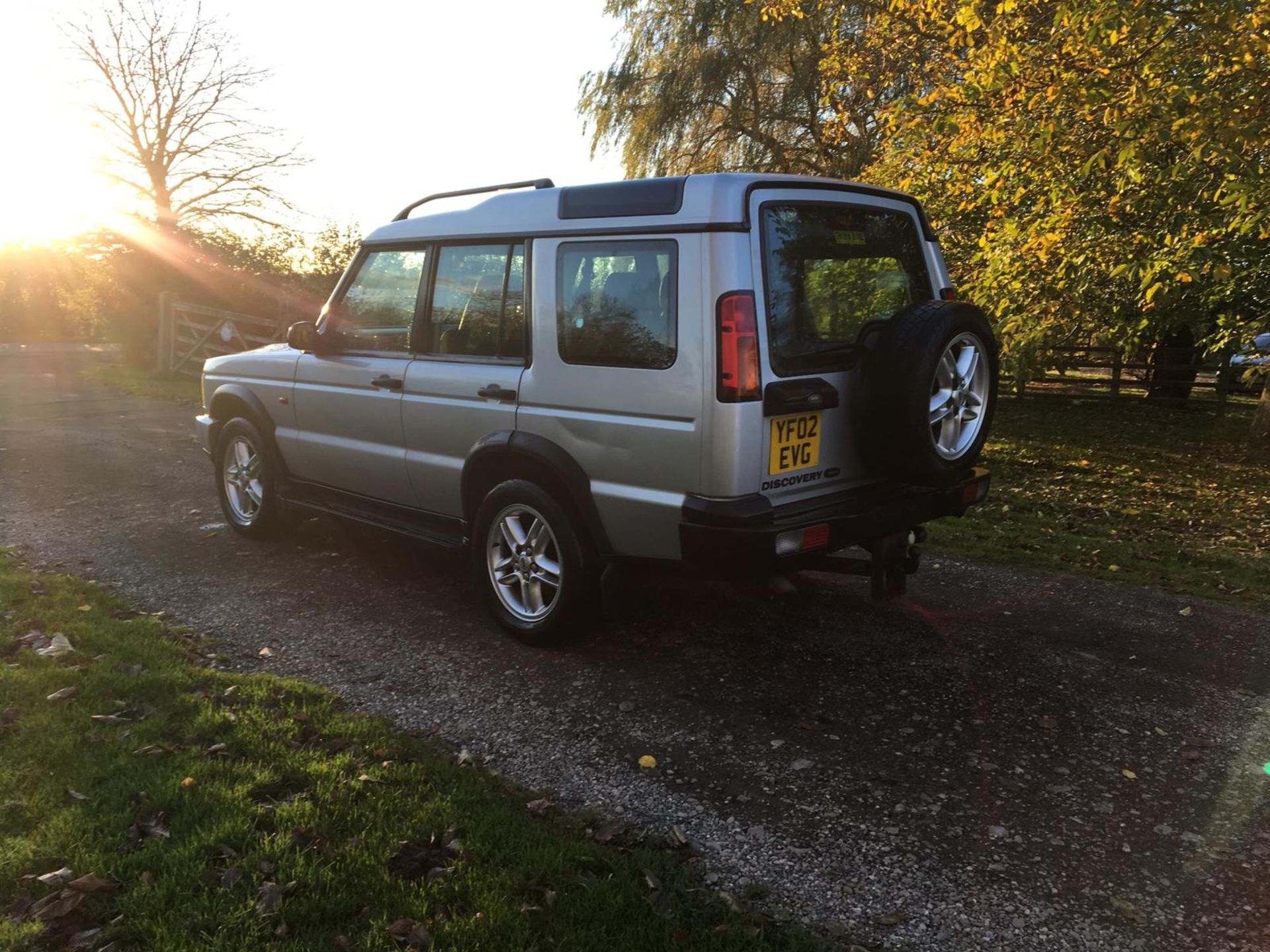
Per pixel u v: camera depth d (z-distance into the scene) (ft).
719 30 59.67
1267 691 12.73
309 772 9.98
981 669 13.42
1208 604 16.48
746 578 11.50
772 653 14.01
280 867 8.34
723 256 11.05
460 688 12.75
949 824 9.48
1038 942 7.78
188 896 7.92
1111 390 54.54
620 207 12.22
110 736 10.64
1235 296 32.45
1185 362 51.93
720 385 11.03
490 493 14.11
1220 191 23.45
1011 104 27.32
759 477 11.36
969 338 12.46
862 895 8.37
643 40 63.93
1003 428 44.14
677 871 8.61
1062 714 11.99
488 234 14.06
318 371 17.38
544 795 9.99
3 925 7.53
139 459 29.58
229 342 56.75
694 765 10.68
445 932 7.55
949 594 16.84
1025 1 26.71
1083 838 9.24
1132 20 21.70
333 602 16.19
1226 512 25.23
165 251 61.93
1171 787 10.21
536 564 13.84
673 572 12.33
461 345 14.64
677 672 13.30
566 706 12.18
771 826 9.44
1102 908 8.21
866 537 12.15
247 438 19.15
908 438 11.81
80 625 14.12
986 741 11.26
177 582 17.15
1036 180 27.73
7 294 92.07
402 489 16.19
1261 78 21.39
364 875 8.29
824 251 12.32
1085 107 23.84
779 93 60.29
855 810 9.75
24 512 22.49
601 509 12.62
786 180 11.93
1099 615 15.79
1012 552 19.63
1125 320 33.30
